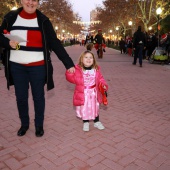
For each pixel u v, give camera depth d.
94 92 3.79
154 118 4.51
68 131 3.86
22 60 3.22
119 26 47.78
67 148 3.28
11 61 3.30
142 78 8.87
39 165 2.86
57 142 3.45
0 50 7.89
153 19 34.38
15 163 2.89
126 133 3.80
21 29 3.11
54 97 5.92
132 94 6.36
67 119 4.40
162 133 3.82
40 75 3.37
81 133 3.79
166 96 6.20
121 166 2.86
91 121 4.33
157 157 3.08
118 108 5.09
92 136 3.68
